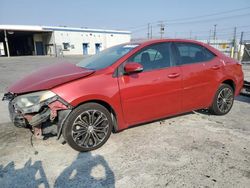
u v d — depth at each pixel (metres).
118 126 3.50
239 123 4.34
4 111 5.25
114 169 2.85
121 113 3.44
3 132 3.96
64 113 3.07
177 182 2.58
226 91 4.64
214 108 4.58
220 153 3.21
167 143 3.51
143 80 3.52
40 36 41.12
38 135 3.17
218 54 4.54
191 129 4.04
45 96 3.00
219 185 2.53
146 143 3.51
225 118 4.61
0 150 3.32
